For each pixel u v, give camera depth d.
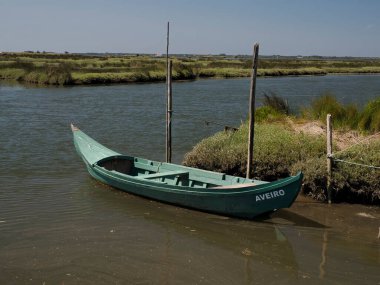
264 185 12.23
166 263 10.16
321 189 14.34
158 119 30.97
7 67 70.81
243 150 16.27
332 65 124.38
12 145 22.27
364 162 14.16
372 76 92.00
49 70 61.28
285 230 12.11
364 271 9.89
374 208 13.77
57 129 26.73
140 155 20.80
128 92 49.62
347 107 22.14
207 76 80.06
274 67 105.56
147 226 12.33
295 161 15.84
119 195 14.93
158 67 74.88
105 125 28.38
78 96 44.84
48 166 18.50
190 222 12.66
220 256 10.57
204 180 14.76
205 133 26.20
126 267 9.93
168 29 17.22
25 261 10.14
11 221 12.41
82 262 10.12
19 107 35.97
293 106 36.69
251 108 14.30
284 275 9.72
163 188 13.85
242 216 12.88
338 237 11.64
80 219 12.70
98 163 16.17
